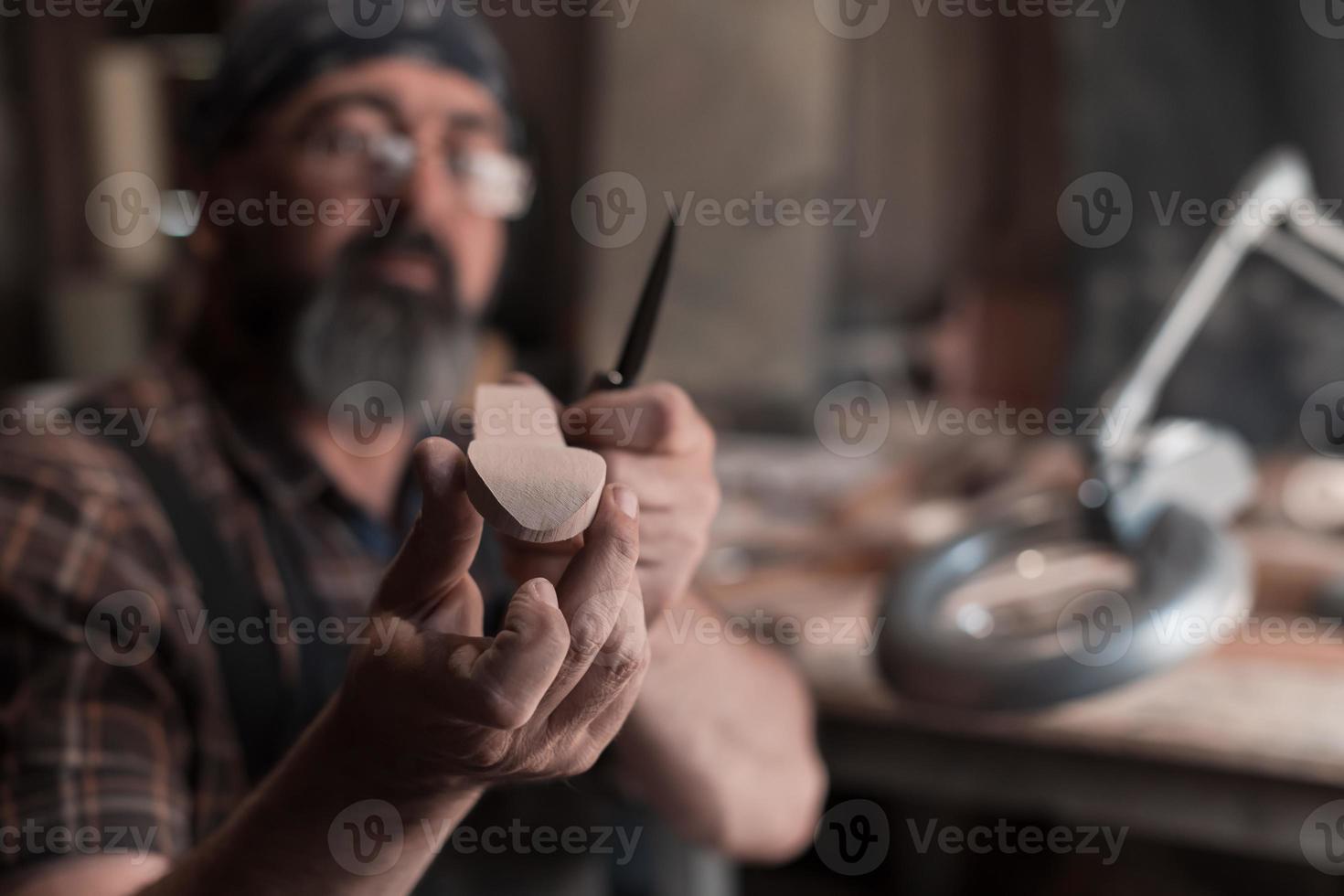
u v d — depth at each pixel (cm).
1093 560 115
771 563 158
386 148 104
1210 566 101
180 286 266
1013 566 114
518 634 57
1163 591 100
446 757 61
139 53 302
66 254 348
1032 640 101
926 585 109
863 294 255
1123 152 227
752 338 257
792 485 197
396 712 59
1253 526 156
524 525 59
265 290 104
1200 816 114
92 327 313
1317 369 215
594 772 106
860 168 251
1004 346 246
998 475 175
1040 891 187
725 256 258
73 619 87
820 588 147
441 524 60
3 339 340
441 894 105
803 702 114
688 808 104
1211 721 111
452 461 60
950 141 245
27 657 86
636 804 110
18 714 85
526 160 116
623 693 62
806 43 247
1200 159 221
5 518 88
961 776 121
